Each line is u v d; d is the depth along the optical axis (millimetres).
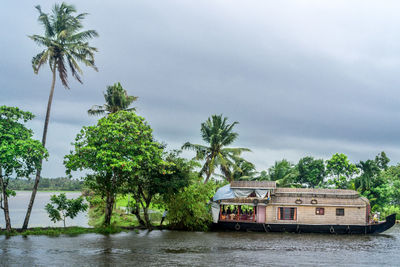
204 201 31750
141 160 26719
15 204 71562
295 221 30969
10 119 23281
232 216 32531
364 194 57281
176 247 21172
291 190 32281
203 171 43438
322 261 18203
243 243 23922
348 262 18109
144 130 27875
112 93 36844
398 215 54906
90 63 27297
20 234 23359
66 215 26859
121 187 29781
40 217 41219
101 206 33969
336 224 30547
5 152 21859
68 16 27047
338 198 31188
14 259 16203
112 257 17406
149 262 16578
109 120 26547
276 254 19906
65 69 26609
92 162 25922
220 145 43750
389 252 21484
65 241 21547
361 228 30438
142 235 26141
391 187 59031
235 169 44031
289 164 50156
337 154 63375
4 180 24078
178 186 29547
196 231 30984
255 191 31750
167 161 31031
